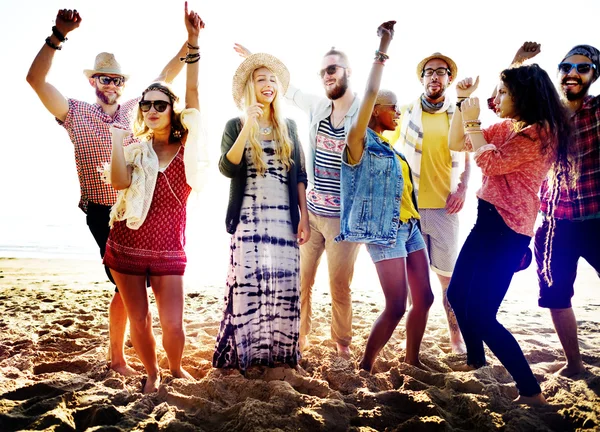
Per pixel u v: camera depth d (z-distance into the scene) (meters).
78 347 4.25
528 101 3.00
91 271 10.64
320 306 6.54
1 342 4.32
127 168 3.20
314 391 3.22
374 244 3.42
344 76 3.95
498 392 3.10
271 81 3.48
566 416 2.83
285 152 3.50
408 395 3.02
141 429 2.59
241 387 3.14
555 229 3.50
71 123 3.65
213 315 5.79
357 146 3.41
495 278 3.10
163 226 3.21
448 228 4.40
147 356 3.24
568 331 3.54
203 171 3.29
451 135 3.50
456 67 4.39
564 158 3.08
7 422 2.65
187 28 3.42
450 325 4.32
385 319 3.44
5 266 11.16
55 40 3.45
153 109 3.24
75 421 2.76
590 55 3.32
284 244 3.50
